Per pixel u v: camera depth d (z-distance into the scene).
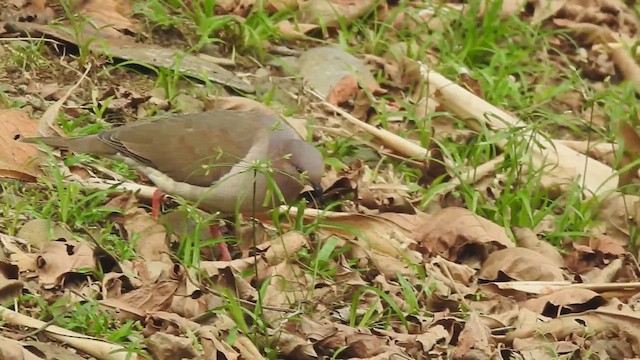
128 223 11.44
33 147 12.09
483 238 12.09
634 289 11.77
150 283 10.64
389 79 15.19
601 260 12.59
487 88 15.25
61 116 12.84
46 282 10.44
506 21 16.34
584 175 13.45
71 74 13.74
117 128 11.59
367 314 10.69
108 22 14.63
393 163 13.78
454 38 16.00
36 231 11.08
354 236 12.03
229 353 9.80
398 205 12.62
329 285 11.12
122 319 10.19
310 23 15.66
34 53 13.73
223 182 11.27
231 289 10.74
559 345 10.83
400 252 11.83
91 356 9.62
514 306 11.33
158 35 14.88
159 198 11.66
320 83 14.70
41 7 14.49
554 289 11.60
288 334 10.13
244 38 15.00
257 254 11.32
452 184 13.08
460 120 14.60
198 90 14.06
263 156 11.41
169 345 9.70
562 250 12.71
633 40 17.19
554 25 17.00
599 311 11.20
